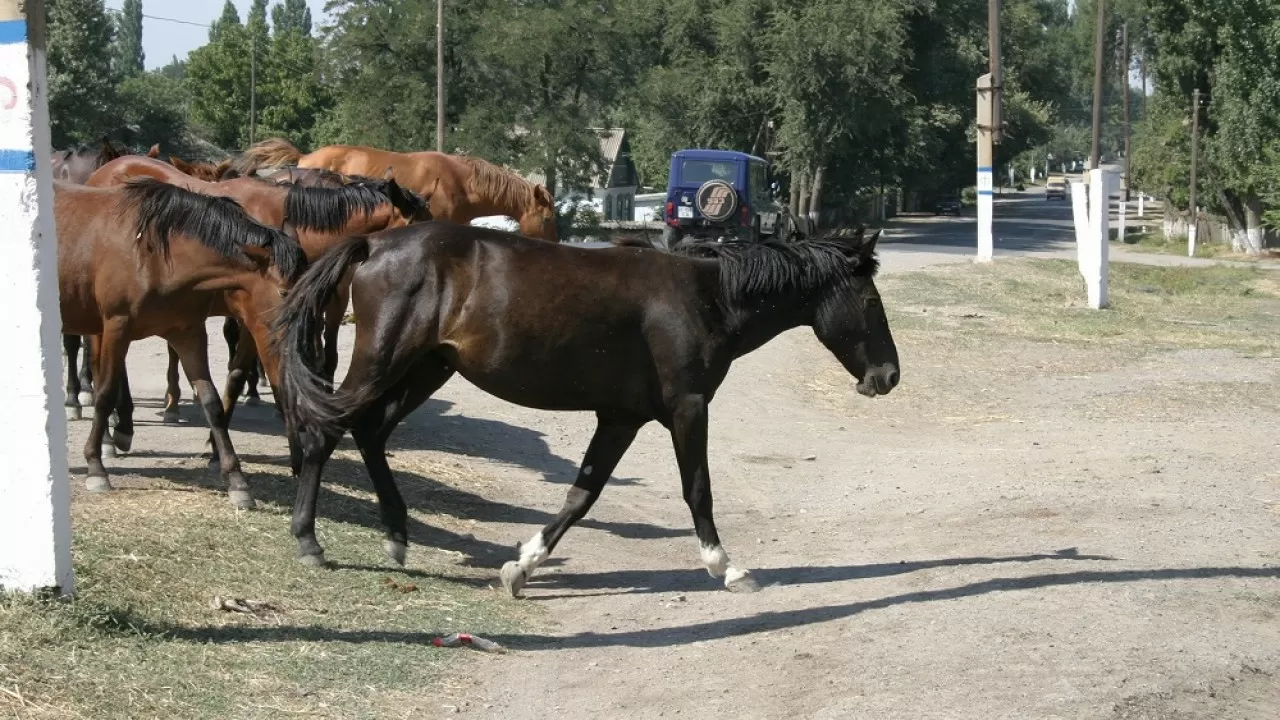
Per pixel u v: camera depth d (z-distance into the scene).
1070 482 10.36
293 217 9.09
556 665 6.15
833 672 5.76
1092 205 25.00
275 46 74.62
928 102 55.53
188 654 5.52
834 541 9.06
